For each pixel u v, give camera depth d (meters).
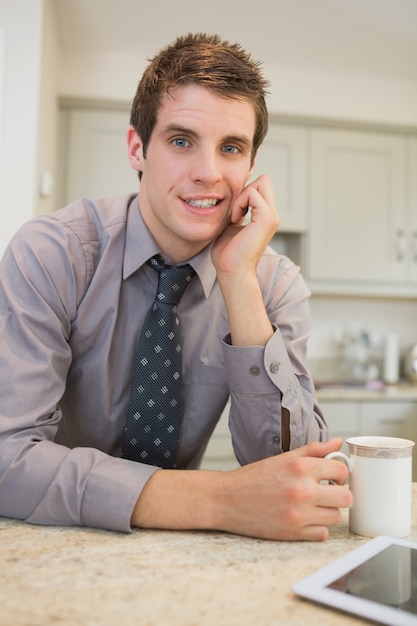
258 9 2.47
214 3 2.43
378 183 3.06
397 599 0.52
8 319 0.89
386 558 0.62
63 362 0.95
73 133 2.80
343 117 3.02
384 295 3.11
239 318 0.94
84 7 2.48
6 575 0.58
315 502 0.70
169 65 0.92
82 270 0.99
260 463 0.74
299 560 0.64
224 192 0.94
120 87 2.88
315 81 3.07
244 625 0.48
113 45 2.81
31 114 2.16
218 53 0.91
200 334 1.06
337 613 0.51
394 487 0.72
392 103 3.14
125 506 0.71
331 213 3.00
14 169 2.14
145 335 1.00
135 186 2.83
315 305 3.32
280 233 3.15
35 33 2.17
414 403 2.70
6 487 0.76
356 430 2.64
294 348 1.08
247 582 0.57
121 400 1.04
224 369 1.08
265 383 0.93
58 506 0.74
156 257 1.02
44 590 0.54
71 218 1.03
